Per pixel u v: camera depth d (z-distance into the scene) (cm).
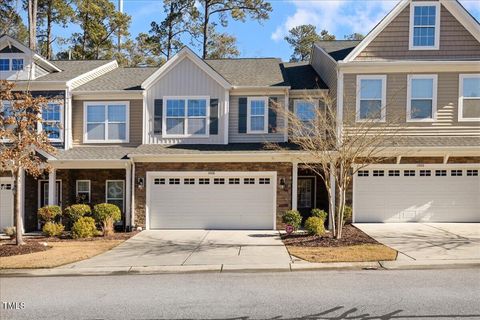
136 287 783
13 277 880
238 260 984
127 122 1698
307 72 1984
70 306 669
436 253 995
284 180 1512
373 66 1530
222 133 1638
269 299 687
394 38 1547
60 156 1555
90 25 3039
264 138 1652
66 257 1039
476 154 1479
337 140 1287
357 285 761
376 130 1439
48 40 2928
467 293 700
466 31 1534
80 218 1431
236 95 1667
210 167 1536
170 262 977
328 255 999
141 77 1888
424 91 1534
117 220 1521
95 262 986
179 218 1546
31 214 1652
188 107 1648
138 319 605
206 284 796
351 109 1532
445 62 1503
